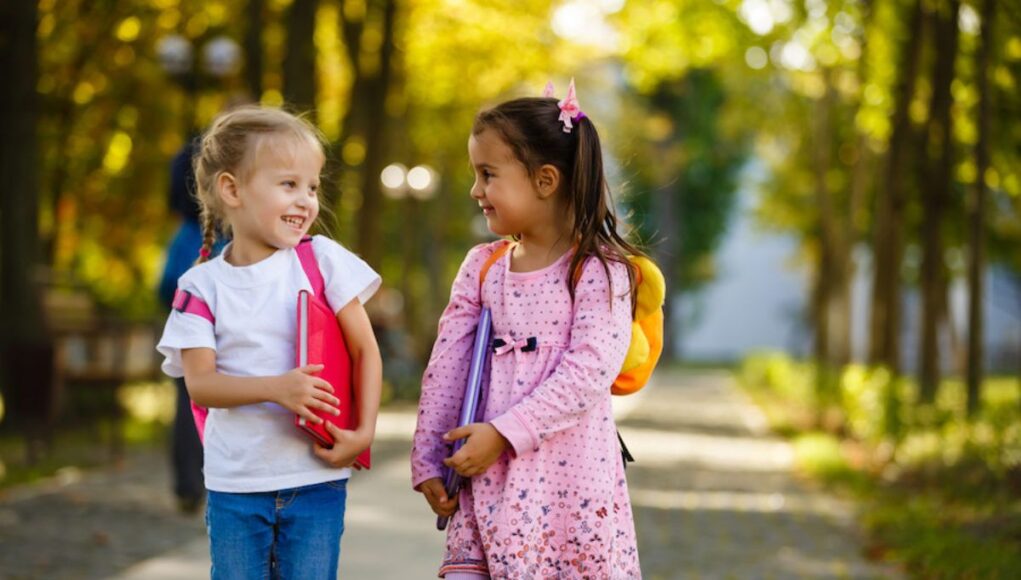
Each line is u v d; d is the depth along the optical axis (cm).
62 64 1650
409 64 2305
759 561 730
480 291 376
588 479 358
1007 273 3809
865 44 1466
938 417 1095
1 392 1189
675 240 4797
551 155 362
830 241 2059
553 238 369
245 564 355
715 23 1695
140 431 1334
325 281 364
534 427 350
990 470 949
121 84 1727
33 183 1273
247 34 1366
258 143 356
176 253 747
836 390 1664
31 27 1277
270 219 357
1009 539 759
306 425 347
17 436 1158
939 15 1188
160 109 1756
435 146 2666
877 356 1478
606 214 369
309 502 358
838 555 753
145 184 1853
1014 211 1900
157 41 1688
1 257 1255
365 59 1966
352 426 365
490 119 364
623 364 379
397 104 2177
